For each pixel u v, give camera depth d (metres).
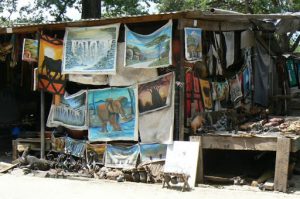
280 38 14.42
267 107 11.88
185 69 8.73
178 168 8.34
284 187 7.85
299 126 8.65
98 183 8.50
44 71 9.85
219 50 10.01
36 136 10.97
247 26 10.60
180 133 8.59
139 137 9.08
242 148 8.23
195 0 22.94
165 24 8.62
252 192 7.79
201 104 9.16
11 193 7.66
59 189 7.98
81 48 9.45
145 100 8.94
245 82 10.85
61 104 9.85
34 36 10.23
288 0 20.72
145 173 8.61
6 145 12.30
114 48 9.13
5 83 13.12
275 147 8.00
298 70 13.91
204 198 7.32
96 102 9.45
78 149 9.63
